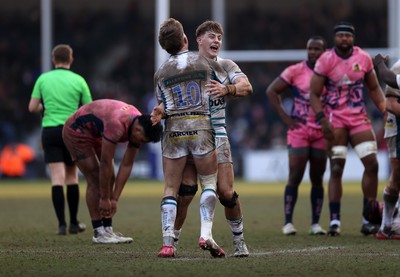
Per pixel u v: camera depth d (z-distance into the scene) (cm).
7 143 8562
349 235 3203
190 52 2328
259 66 9481
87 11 9962
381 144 7675
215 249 2344
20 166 8250
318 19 9469
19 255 2497
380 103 3291
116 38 9919
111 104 2791
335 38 3225
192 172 2388
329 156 3238
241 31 9625
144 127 2673
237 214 2380
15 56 9788
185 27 9988
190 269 2134
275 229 3494
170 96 2295
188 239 3008
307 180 7594
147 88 9681
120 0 10000
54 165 3303
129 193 6112
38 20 9894
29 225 3712
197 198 5469
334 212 3225
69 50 3384
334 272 2091
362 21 9338
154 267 2173
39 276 2031
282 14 9638
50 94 3306
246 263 2261
